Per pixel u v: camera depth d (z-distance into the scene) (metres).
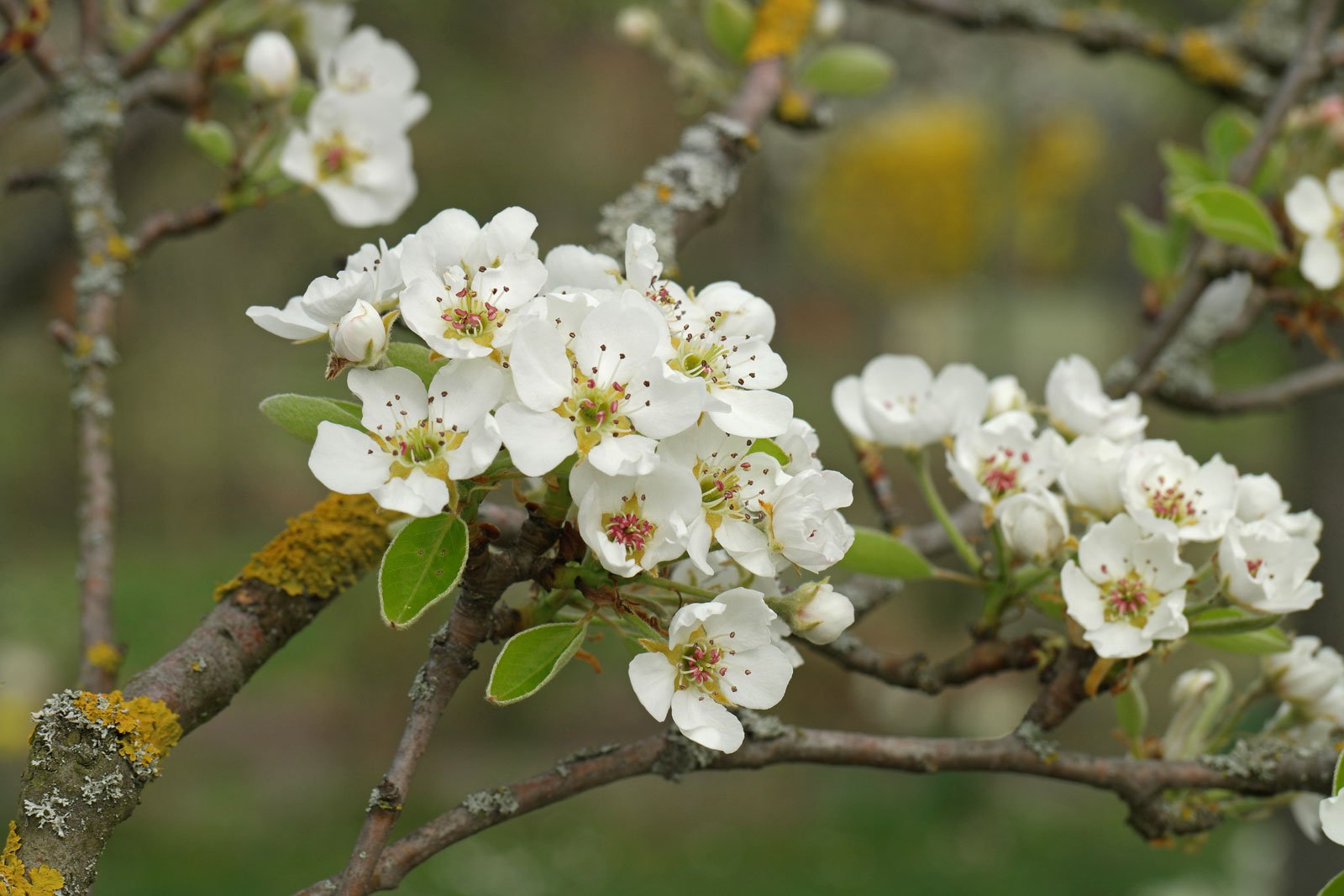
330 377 1.57
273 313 1.59
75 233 2.87
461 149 9.60
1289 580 1.94
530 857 10.87
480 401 1.54
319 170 3.03
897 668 2.28
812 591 1.75
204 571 15.45
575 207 12.16
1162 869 10.79
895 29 11.27
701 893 10.35
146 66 3.06
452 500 1.54
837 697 13.29
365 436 1.54
